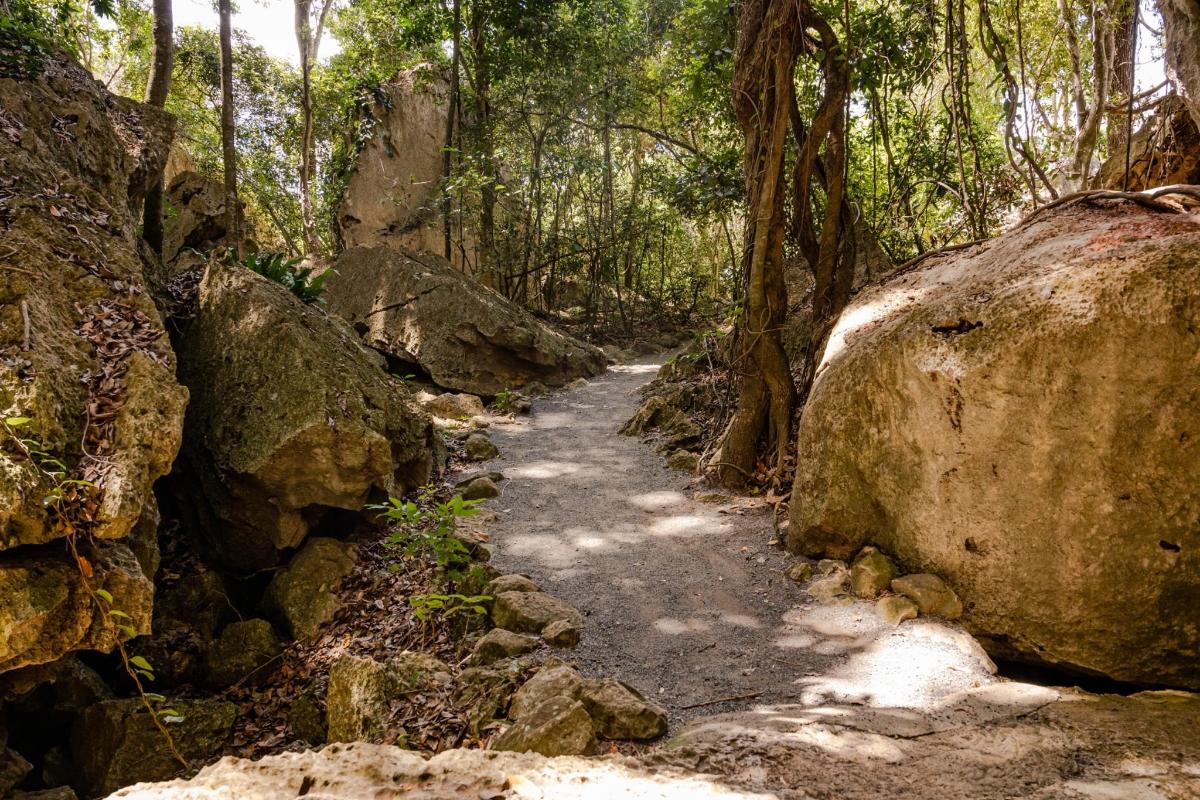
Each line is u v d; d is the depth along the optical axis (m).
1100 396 3.87
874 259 9.22
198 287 7.49
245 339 6.45
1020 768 2.78
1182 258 3.74
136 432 4.39
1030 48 11.23
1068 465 3.98
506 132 16.44
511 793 2.30
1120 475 3.84
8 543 3.57
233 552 6.07
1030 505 4.12
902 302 5.79
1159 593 3.79
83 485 3.93
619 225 18.09
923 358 4.56
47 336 4.67
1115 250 4.04
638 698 3.66
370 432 6.00
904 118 10.54
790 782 2.73
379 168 16.55
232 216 13.38
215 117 21.42
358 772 2.36
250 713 4.86
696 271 20.20
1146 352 3.75
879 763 2.89
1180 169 7.64
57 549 3.82
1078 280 4.03
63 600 3.66
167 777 4.35
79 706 4.75
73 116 7.38
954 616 4.42
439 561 5.41
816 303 7.30
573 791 2.40
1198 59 5.69
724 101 9.56
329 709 4.40
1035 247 4.94
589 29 15.65
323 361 6.38
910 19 7.86
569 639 4.47
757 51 6.57
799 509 5.50
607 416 10.12
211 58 19.86
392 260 12.79
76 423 4.33
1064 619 4.00
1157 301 3.72
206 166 21.12
